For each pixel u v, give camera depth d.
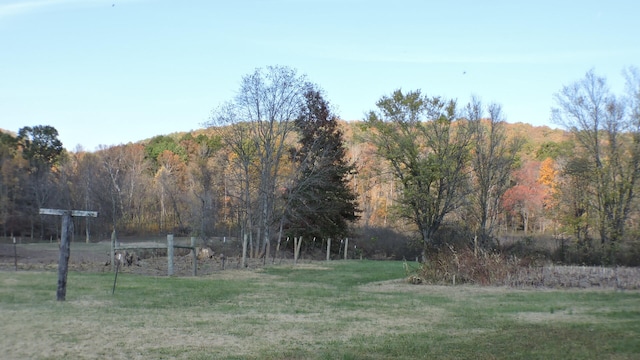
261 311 13.60
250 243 39.59
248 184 42.12
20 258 30.16
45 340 8.95
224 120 41.94
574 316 13.59
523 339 10.44
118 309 12.61
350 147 70.88
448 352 9.31
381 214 65.56
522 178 59.88
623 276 22.97
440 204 45.59
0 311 11.41
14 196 62.22
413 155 45.09
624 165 41.28
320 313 13.65
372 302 16.09
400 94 45.44
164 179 71.88
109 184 66.81
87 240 57.59
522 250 34.06
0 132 76.75
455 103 45.28
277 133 43.25
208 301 15.02
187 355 8.51
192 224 54.16
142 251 31.39
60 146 79.06
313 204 45.88
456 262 23.05
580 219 41.56
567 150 44.81
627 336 10.63
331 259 43.44
